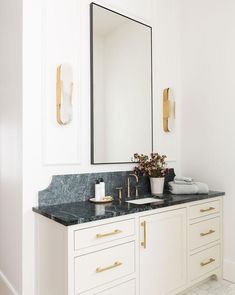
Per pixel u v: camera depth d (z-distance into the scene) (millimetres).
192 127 2848
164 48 2850
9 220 2115
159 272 1996
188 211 2248
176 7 2932
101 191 2131
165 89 2824
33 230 1907
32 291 1896
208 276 2404
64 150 2068
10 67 2104
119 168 2441
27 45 1905
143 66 2631
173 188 2523
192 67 2850
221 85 2609
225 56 2582
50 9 2020
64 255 1545
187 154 2893
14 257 2006
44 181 1974
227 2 2568
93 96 2240
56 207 1910
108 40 2361
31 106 1918
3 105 2275
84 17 2227
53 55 2029
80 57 2182
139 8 2629
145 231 1903
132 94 2533
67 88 2035
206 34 2729
